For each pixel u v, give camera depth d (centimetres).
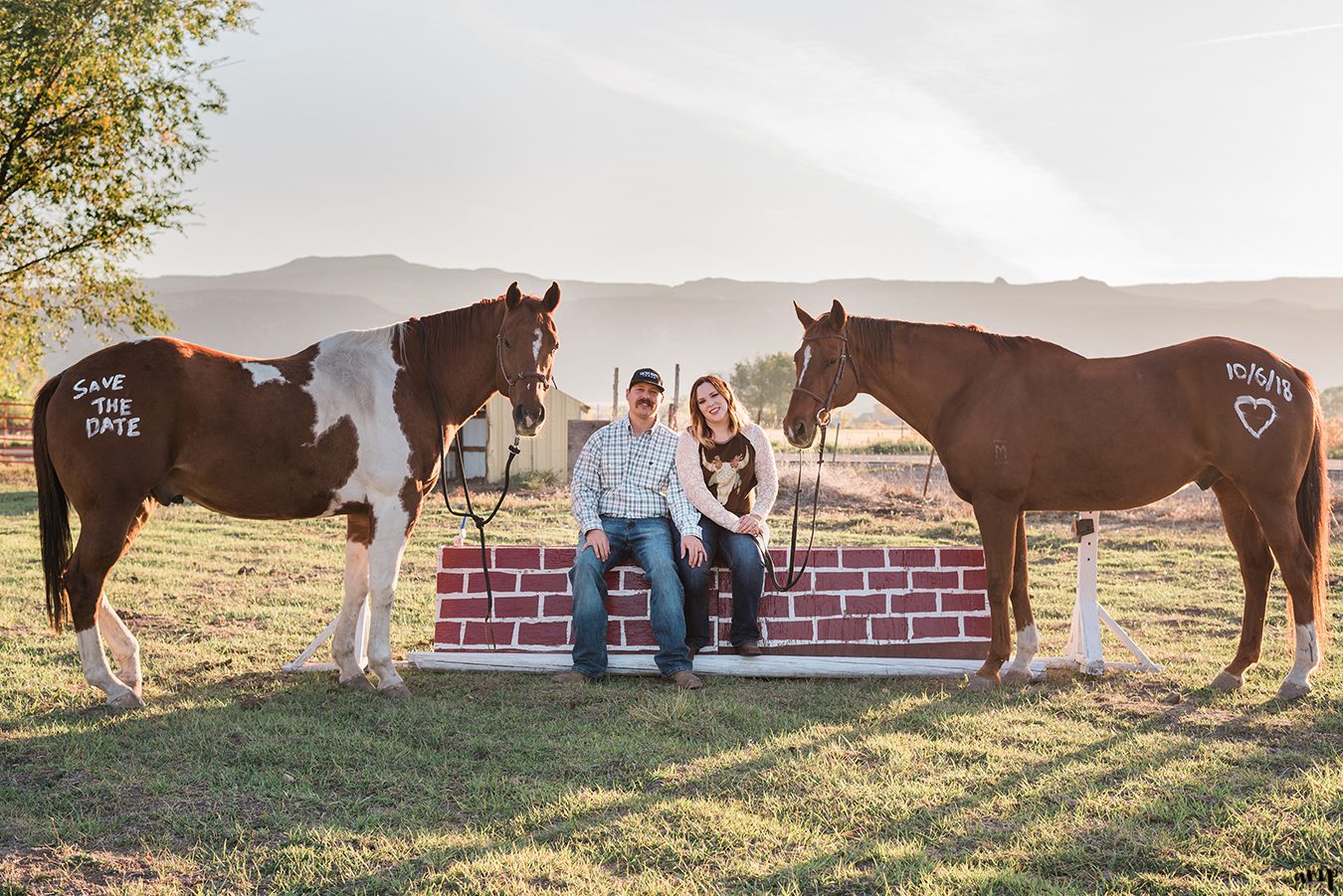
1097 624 618
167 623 749
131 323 1875
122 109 1705
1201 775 430
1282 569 561
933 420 612
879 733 493
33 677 578
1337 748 470
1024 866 345
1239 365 562
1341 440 2588
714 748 470
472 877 335
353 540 587
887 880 332
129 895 322
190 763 443
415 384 578
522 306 580
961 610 634
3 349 1867
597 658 591
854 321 624
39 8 1556
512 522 1381
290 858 350
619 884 331
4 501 1588
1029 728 501
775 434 3272
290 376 546
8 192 1675
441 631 629
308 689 569
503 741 479
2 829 374
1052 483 586
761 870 340
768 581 635
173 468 521
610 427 627
